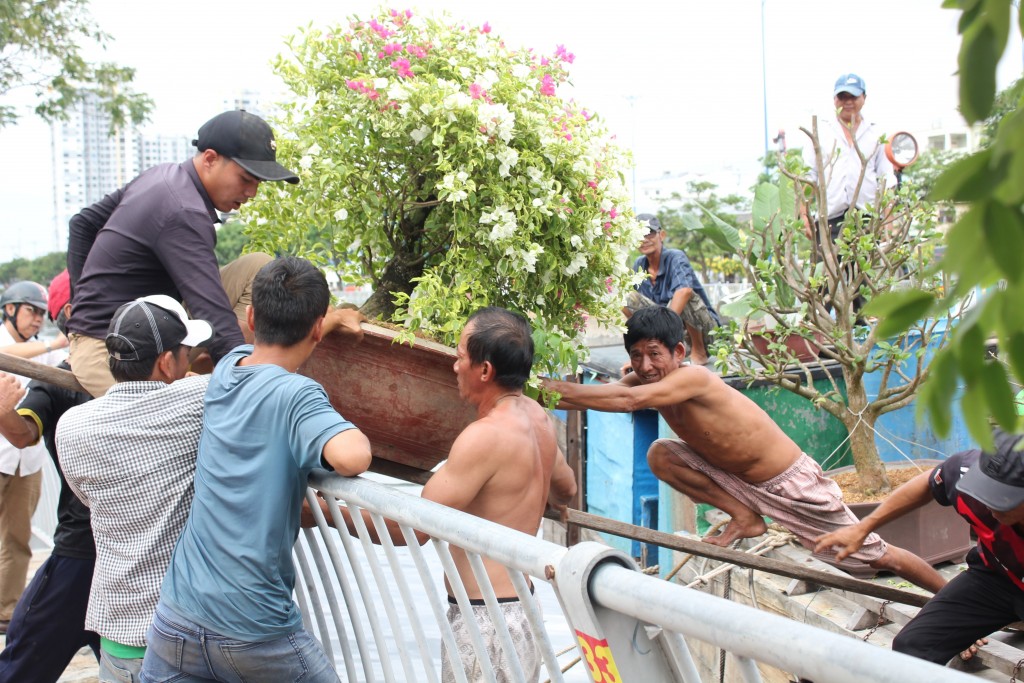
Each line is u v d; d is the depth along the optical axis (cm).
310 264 252
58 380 288
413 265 335
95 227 315
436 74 319
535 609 195
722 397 401
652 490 661
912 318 113
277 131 328
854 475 551
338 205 321
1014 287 103
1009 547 320
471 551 203
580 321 339
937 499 362
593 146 321
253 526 230
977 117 105
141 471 246
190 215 282
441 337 299
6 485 480
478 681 271
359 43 316
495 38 328
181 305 277
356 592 448
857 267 543
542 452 284
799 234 539
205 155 292
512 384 277
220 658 229
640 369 391
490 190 298
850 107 659
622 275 338
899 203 541
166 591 236
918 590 449
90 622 257
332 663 269
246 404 235
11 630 331
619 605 161
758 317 627
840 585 393
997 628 342
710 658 482
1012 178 98
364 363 288
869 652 124
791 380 596
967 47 104
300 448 229
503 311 279
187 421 249
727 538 429
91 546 329
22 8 1341
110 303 288
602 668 168
